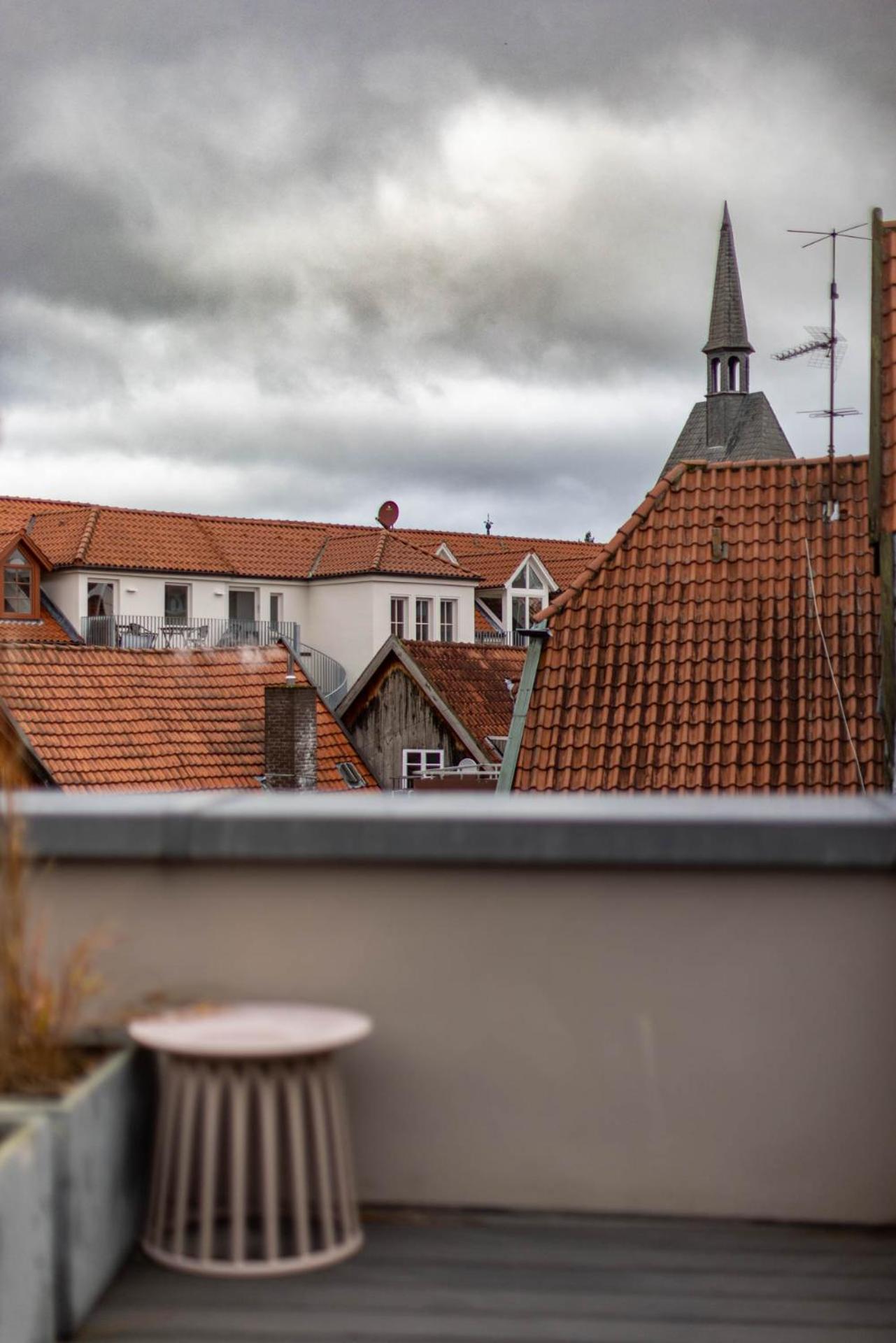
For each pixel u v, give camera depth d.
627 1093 3.79
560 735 16.94
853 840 3.65
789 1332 3.22
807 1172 3.76
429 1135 3.85
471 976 3.82
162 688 30.23
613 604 17.89
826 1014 3.74
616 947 3.79
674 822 3.69
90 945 3.80
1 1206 2.79
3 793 3.58
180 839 3.82
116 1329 3.20
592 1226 3.79
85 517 62.50
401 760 40.28
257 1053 3.37
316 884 3.85
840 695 16.45
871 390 14.21
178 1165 3.55
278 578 65.06
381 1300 3.36
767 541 18.00
